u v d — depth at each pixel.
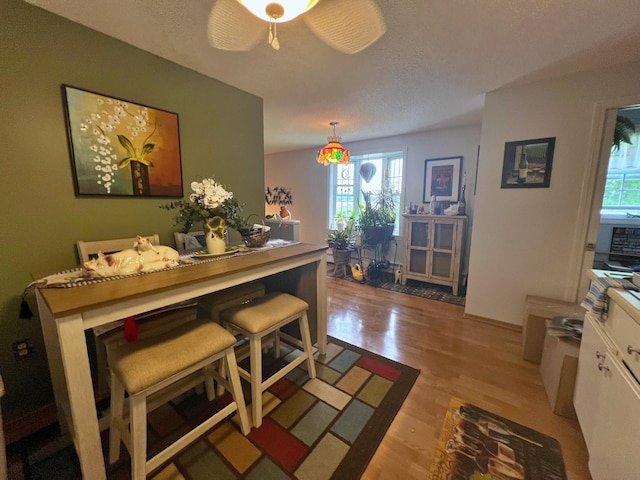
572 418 1.50
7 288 1.40
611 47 1.73
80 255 1.54
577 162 2.19
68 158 1.54
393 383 1.79
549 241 2.36
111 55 1.65
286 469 1.23
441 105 2.82
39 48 1.40
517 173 2.42
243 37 1.64
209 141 2.23
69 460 1.28
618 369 0.99
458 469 1.22
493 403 1.62
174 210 2.03
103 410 1.57
